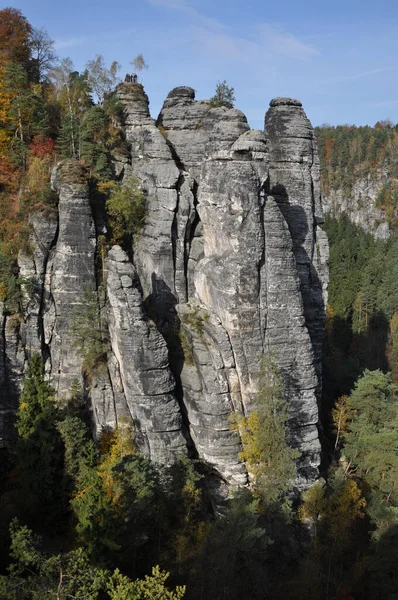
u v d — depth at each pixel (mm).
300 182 54875
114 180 51562
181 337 47000
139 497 36844
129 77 58594
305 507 43344
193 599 34219
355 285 125562
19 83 56312
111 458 43594
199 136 54688
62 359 49031
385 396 56688
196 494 40938
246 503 39531
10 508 40344
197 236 52219
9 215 50875
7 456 48969
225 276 43750
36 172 50781
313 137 56531
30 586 26141
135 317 42812
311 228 55812
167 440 43875
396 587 37219
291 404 44938
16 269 48344
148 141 52031
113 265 43375
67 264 47844
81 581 25844
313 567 38281
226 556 33656
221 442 43625
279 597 37656
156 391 43312
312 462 45812
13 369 48438
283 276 44281
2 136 55781
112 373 46562
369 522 45906
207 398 43750
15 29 68500
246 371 43844
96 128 52688
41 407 44594
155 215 50469
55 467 43031
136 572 36750
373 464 49188
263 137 43594
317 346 57344
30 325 48281
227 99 56969
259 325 43906
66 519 43031
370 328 112375
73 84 63469
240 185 42781
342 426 55812
